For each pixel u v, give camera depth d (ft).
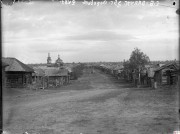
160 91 94.68
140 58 158.81
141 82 162.40
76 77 244.83
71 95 96.58
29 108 58.13
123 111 50.44
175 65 116.16
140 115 44.83
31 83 135.33
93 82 203.82
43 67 183.32
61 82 176.86
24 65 130.52
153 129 33.45
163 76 121.70
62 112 51.13
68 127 35.96
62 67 203.62
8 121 40.63
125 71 213.46
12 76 119.96
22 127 35.86
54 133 32.73
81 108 57.00
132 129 33.81
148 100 68.54
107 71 386.32
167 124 35.81
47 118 43.96
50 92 113.91
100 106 59.77
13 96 87.45
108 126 36.37
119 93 99.30
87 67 575.79
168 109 49.70
